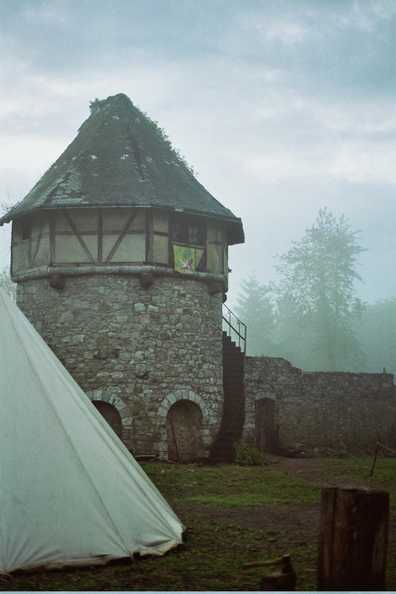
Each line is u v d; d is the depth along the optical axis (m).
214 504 13.62
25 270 22.64
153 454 21.17
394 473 18.69
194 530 10.78
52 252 21.77
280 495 14.92
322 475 18.34
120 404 21.17
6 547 7.81
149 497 9.50
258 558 8.90
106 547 8.26
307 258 51.06
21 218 22.70
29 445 8.46
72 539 8.12
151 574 7.93
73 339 21.61
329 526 6.51
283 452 25.05
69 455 8.63
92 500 8.48
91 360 21.42
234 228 24.02
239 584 7.60
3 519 7.93
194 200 22.47
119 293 21.59
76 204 21.14
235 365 24.30
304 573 8.03
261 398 25.02
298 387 26.16
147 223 21.55
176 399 21.72
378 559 6.41
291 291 51.22
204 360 22.52
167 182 22.62
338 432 26.86
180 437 22.19
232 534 10.55
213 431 22.41
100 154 22.91
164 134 25.02
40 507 8.12
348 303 50.38
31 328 9.69
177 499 14.23
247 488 15.83
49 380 9.24
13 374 8.92
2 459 8.27
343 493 6.47
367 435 27.55
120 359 21.38
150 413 21.33
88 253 21.59
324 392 26.75
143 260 21.44
